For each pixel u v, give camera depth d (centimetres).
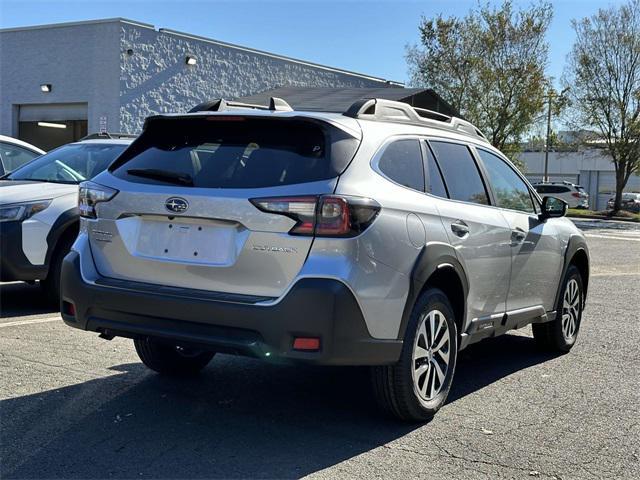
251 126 436
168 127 462
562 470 395
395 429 450
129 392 505
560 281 658
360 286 393
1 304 788
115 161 471
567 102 3981
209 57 2808
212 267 404
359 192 403
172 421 451
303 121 419
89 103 2556
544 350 685
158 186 429
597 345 722
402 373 435
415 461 399
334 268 384
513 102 3716
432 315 460
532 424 471
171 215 418
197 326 400
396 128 473
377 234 406
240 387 530
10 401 474
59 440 412
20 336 646
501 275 545
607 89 3938
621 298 1030
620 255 1734
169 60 2652
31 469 371
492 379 584
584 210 4525
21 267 715
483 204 544
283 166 409
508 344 725
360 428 450
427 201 466
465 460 404
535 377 594
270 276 391
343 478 373
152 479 364
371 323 403
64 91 2609
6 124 2748
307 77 3328
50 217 731
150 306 411
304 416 469
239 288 399
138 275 432
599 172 6138
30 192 741
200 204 408
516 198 607
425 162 485
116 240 439
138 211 430
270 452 405
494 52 3719
